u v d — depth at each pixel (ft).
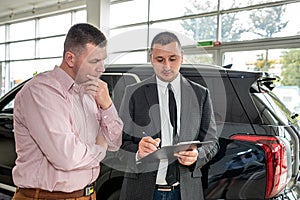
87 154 4.27
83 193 4.57
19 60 35.22
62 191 4.34
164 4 22.94
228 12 19.66
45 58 32.48
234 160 5.95
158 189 5.43
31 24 33.73
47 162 4.28
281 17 17.17
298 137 6.80
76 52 4.31
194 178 5.44
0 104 10.55
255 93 6.65
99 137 4.87
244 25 18.84
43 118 4.00
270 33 17.66
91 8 24.79
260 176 5.88
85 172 4.47
